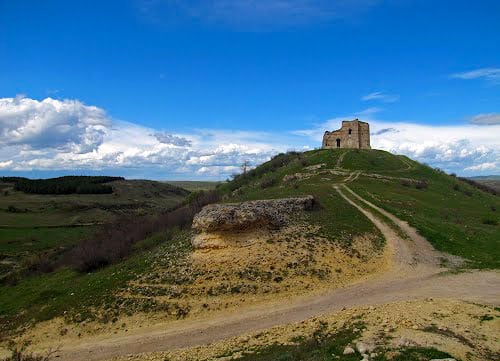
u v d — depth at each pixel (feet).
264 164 329.93
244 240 116.16
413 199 188.44
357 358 51.03
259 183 259.19
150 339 86.58
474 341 54.13
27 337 98.02
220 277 105.50
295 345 64.95
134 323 95.35
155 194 571.69
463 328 58.75
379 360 49.11
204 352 73.36
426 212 168.14
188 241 127.75
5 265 215.72
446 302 72.79
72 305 107.65
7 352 92.07
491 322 61.05
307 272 105.70
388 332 59.21
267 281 102.94
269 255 110.93
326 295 95.66
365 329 63.05
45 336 96.99
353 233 126.93
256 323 85.30
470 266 108.68
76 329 97.14
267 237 118.42
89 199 475.72
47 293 126.21
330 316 76.69
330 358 52.75
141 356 78.13
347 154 288.51
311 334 68.69
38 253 228.22
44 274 173.06
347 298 91.20
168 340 84.53
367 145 341.41
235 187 294.25
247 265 108.06
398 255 115.96
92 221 367.45
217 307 96.53
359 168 258.78
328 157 284.82
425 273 104.01
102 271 135.33
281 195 171.83
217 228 114.83
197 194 297.12
